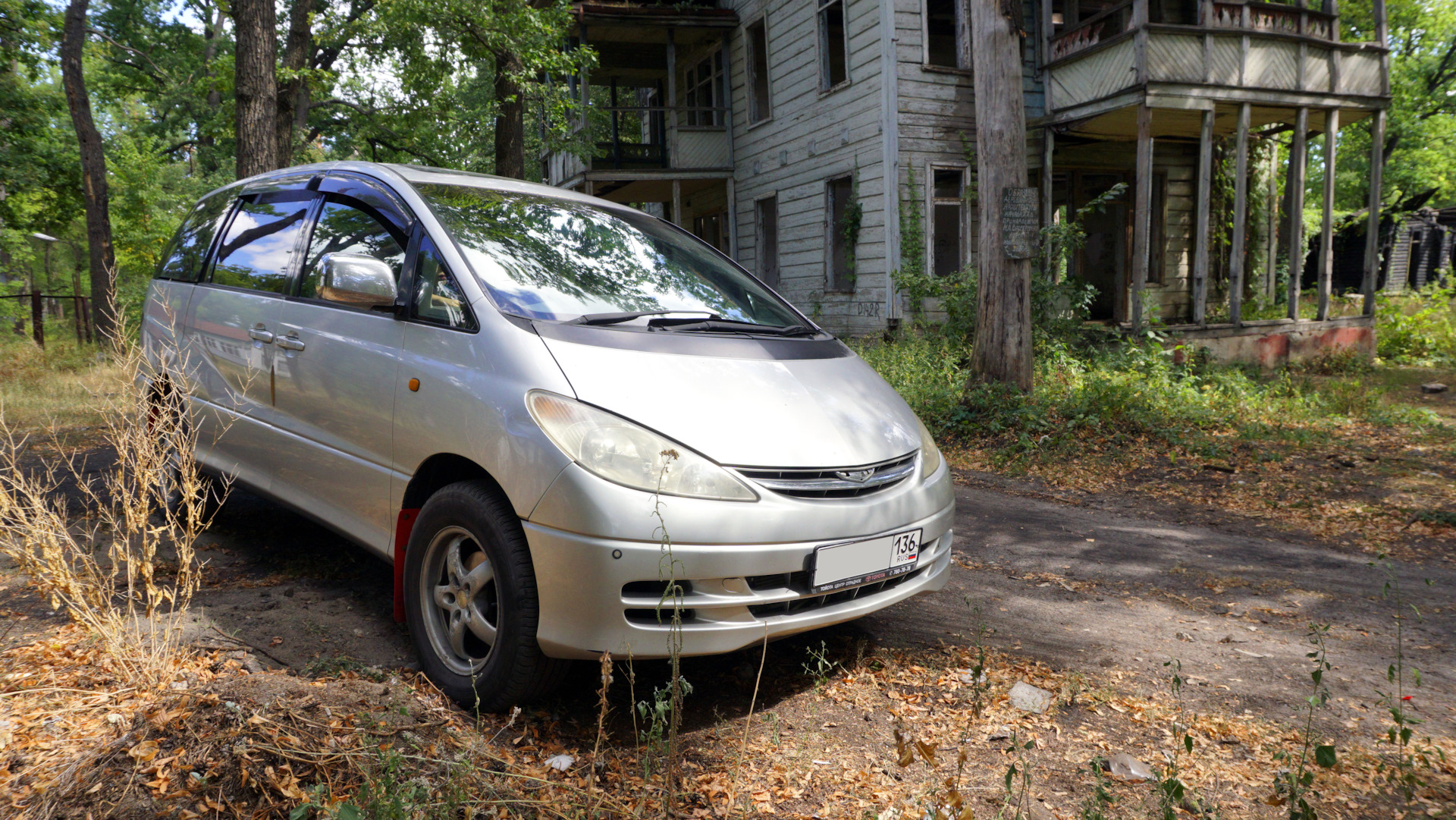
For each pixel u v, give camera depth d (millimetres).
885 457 2955
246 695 2361
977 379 8953
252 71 9344
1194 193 16109
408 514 3018
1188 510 6070
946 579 3254
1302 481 6582
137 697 2629
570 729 2635
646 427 2555
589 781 2225
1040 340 10664
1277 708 2949
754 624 2551
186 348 4336
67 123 22594
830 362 3432
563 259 3398
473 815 2045
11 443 3014
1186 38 12086
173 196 25984
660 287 3539
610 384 2662
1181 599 4160
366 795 1979
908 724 2789
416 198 3400
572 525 2404
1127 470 7102
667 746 2541
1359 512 5824
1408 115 31578
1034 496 6449
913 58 13109
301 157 20312
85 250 28641
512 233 3398
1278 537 5398
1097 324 12867
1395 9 30156
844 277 15281
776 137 16453
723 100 18438
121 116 31531
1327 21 13570
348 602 3635
